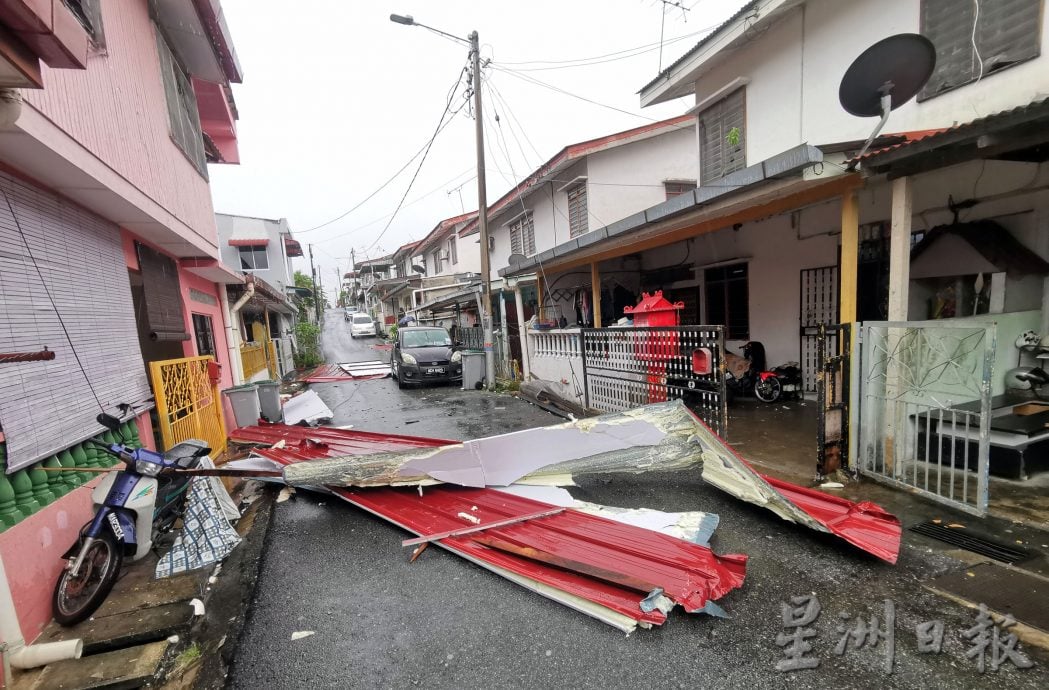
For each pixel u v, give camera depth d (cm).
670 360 544
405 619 268
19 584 257
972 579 267
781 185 435
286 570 329
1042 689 194
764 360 780
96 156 322
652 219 582
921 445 451
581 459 426
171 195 490
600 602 255
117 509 314
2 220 277
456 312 1880
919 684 200
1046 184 440
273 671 233
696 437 401
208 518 382
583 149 1030
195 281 741
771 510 348
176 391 517
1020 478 393
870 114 396
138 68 423
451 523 369
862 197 607
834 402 425
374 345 2748
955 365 361
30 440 277
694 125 1116
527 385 916
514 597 282
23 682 237
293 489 482
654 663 222
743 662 219
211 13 518
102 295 396
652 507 388
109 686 234
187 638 271
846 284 430
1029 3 406
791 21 641
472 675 223
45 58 202
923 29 489
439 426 755
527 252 1438
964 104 462
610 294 1130
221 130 939
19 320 283
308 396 1016
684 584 257
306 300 3036
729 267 854
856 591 265
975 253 492
